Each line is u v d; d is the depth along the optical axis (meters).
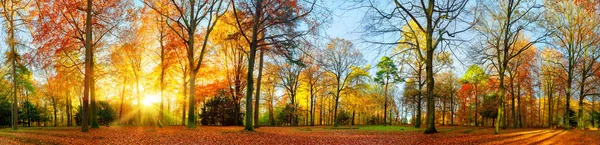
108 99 38.72
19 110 42.00
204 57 33.25
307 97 52.69
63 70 24.83
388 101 53.12
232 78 38.47
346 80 40.62
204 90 33.94
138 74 31.05
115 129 21.09
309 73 42.31
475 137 16.72
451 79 48.59
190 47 23.08
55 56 22.88
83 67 25.69
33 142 12.02
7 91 38.28
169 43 29.92
